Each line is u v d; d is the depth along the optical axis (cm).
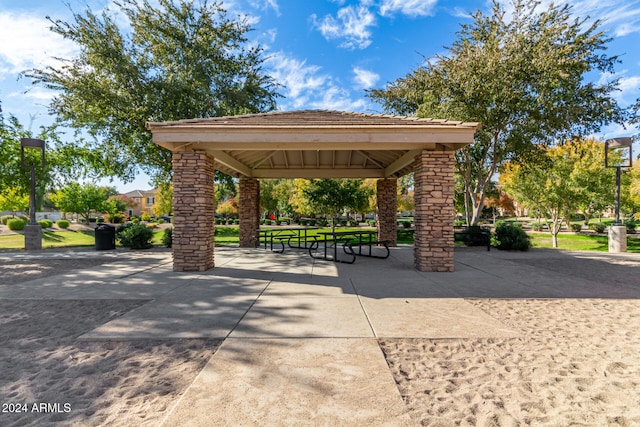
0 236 2075
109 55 1266
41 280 671
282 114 870
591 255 1084
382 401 241
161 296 539
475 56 1229
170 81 1312
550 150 1588
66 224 2981
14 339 363
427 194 771
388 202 1353
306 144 768
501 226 1280
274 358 309
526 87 1270
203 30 1427
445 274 736
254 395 246
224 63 1501
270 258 1003
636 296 545
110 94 1282
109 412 231
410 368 297
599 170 1512
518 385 270
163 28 1370
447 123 723
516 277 702
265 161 1216
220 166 1068
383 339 358
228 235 2244
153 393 256
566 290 586
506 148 1374
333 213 2034
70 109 1343
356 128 709
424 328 390
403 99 1642
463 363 307
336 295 544
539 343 353
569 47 1148
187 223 774
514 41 1233
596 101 1276
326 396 246
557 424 220
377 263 899
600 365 305
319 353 320
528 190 1686
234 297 532
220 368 289
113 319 427
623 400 249
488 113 1283
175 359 313
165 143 759
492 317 434
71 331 387
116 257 1042
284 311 455
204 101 1455
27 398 249
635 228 2641
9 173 1431
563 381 277
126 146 1462
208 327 392
